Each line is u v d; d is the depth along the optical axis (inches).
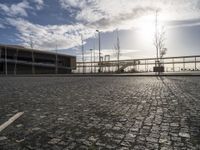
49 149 91.7
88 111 159.3
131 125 122.6
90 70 1434.5
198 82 367.2
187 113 146.6
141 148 90.7
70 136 107.0
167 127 117.3
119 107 171.3
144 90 273.9
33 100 211.8
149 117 138.7
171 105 173.8
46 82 469.7
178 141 97.1
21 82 490.0
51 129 118.5
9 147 94.4
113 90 281.9
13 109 170.4
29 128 120.8
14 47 1670.8
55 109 168.4
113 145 94.7
